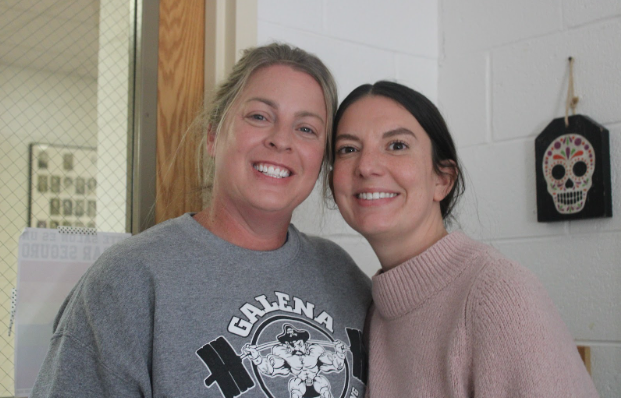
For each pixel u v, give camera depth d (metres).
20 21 1.23
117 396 0.86
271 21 1.48
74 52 1.28
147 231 1.02
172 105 1.39
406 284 0.99
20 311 1.18
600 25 1.45
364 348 1.09
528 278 0.88
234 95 1.05
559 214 1.46
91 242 1.27
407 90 1.02
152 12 1.37
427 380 0.92
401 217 0.99
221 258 0.99
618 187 1.38
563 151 1.46
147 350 0.90
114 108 1.33
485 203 1.64
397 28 1.72
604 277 1.40
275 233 1.08
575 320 1.44
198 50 1.43
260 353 0.92
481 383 0.84
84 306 0.91
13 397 1.16
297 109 1.03
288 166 1.01
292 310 1.00
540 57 1.56
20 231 1.20
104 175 1.31
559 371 0.81
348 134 1.02
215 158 1.08
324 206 1.43
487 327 0.85
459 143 1.72
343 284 1.12
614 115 1.40
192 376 0.87
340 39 1.61
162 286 0.91
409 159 0.99
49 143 1.25
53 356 0.91
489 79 1.67
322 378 0.96
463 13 1.74
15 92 1.22
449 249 0.98
